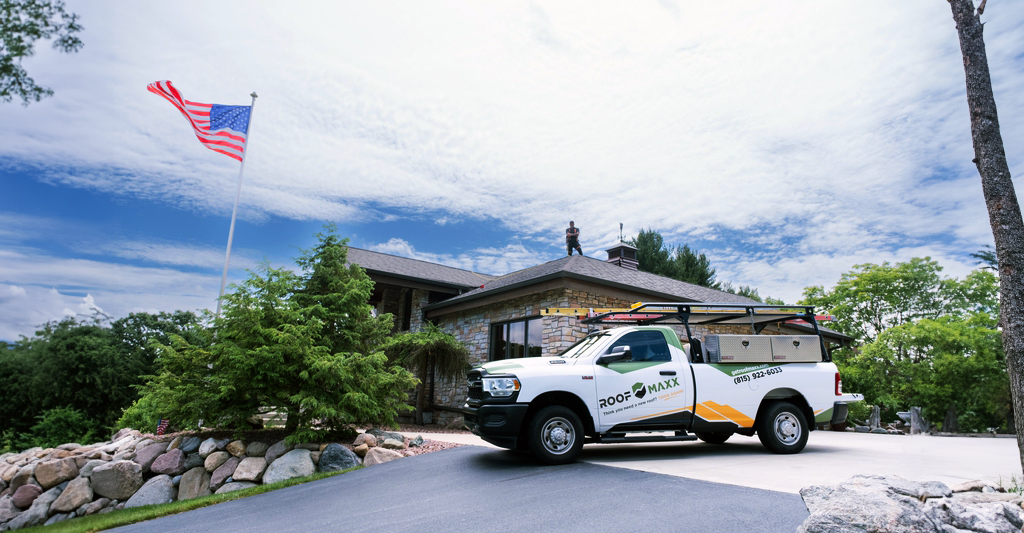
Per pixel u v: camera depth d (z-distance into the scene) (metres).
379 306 19.88
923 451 8.00
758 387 7.54
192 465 8.62
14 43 9.29
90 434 23.69
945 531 2.88
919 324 18.41
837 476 5.61
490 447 8.60
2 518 8.10
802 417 7.62
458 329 16.52
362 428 10.41
